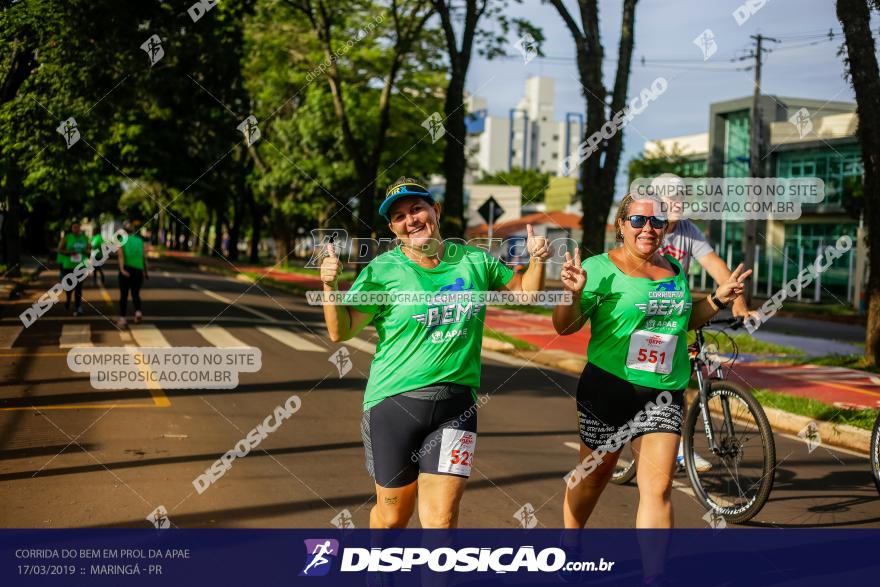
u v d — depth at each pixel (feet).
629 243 12.66
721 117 147.74
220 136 60.44
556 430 24.54
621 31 64.95
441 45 86.28
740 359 44.42
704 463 16.69
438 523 10.34
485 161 415.03
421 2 82.33
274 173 122.52
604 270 12.50
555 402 29.76
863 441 23.97
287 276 127.44
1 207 75.46
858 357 43.62
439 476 10.45
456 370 10.72
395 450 10.67
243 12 63.87
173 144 59.67
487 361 41.39
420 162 122.21
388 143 120.06
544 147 420.77
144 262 47.65
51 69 48.93
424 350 10.62
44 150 50.57
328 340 45.16
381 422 10.72
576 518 13.01
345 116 94.99
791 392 33.40
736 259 135.03
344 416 24.86
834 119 119.75
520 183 253.24
